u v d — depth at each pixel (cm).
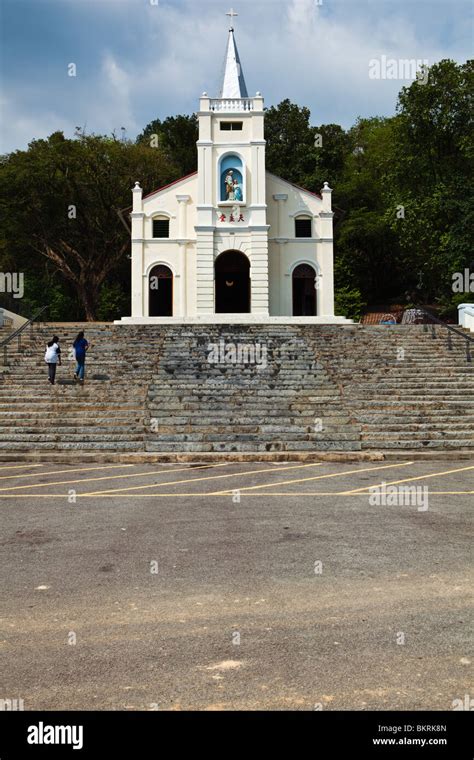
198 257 3447
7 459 1533
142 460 1517
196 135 5697
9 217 4606
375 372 2102
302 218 3631
